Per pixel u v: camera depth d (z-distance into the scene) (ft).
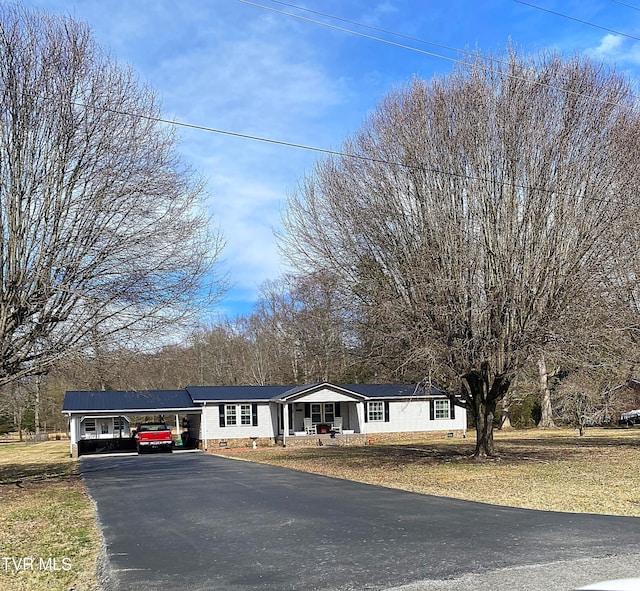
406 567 23.18
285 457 85.35
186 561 25.52
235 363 190.90
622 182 61.26
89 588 22.16
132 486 54.34
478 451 70.74
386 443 113.19
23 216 50.19
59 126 51.11
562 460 68.08
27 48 51.13
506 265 58.34
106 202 52.65
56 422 182.29
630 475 53.42
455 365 60.70
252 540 29.30
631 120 62.85
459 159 61.46
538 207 59.82
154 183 54.75
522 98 62.03
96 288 52.60
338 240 66.39
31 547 29.14
